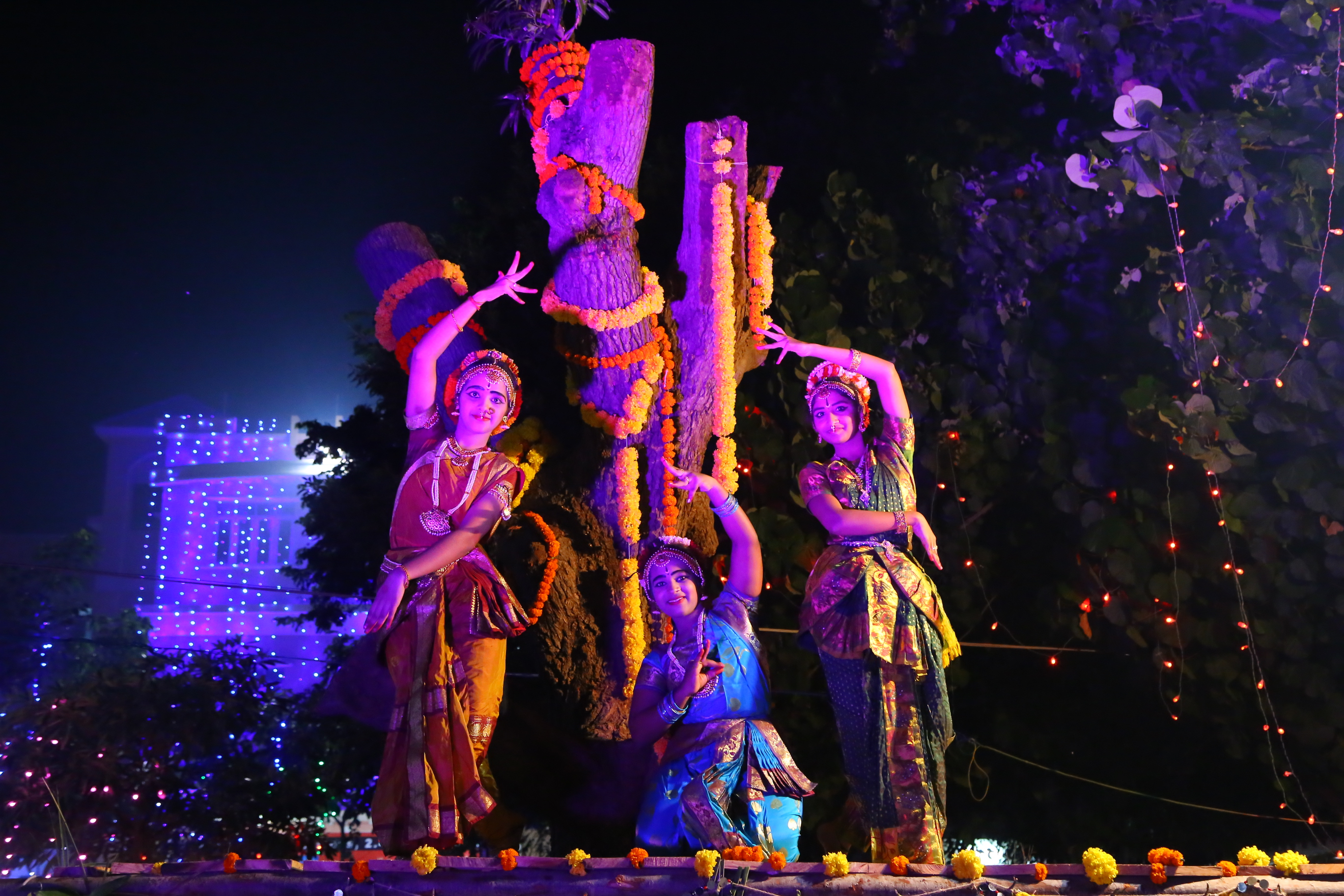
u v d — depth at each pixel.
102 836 7.71
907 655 3.87
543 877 3.39
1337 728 5.71
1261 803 6.18
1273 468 5.84
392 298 4.73
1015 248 6.60
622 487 4.75
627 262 4.60
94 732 7.97
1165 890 3.34
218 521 23.22
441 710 3.67
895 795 3.82
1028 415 6.44
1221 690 5.88
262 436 24.33
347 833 9.81
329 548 10.53
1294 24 5.71
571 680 4.88
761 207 4.91
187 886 3.39
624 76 4.48
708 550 4.99
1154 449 6.01
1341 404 5.61
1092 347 6.38
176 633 22.45
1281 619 5.79
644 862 3.43
